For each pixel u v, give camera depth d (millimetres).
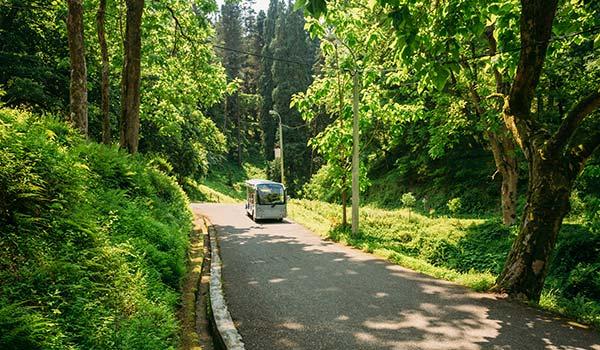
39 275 4266
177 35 19297
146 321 4633
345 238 14750
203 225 18391
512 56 8375
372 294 7766
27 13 19922
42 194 5625
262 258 11523
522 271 7516
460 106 21078
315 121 55562
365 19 14484
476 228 20375
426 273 9625
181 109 26547
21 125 6816
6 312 3330
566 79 18625
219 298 7391
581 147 7562
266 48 71125
